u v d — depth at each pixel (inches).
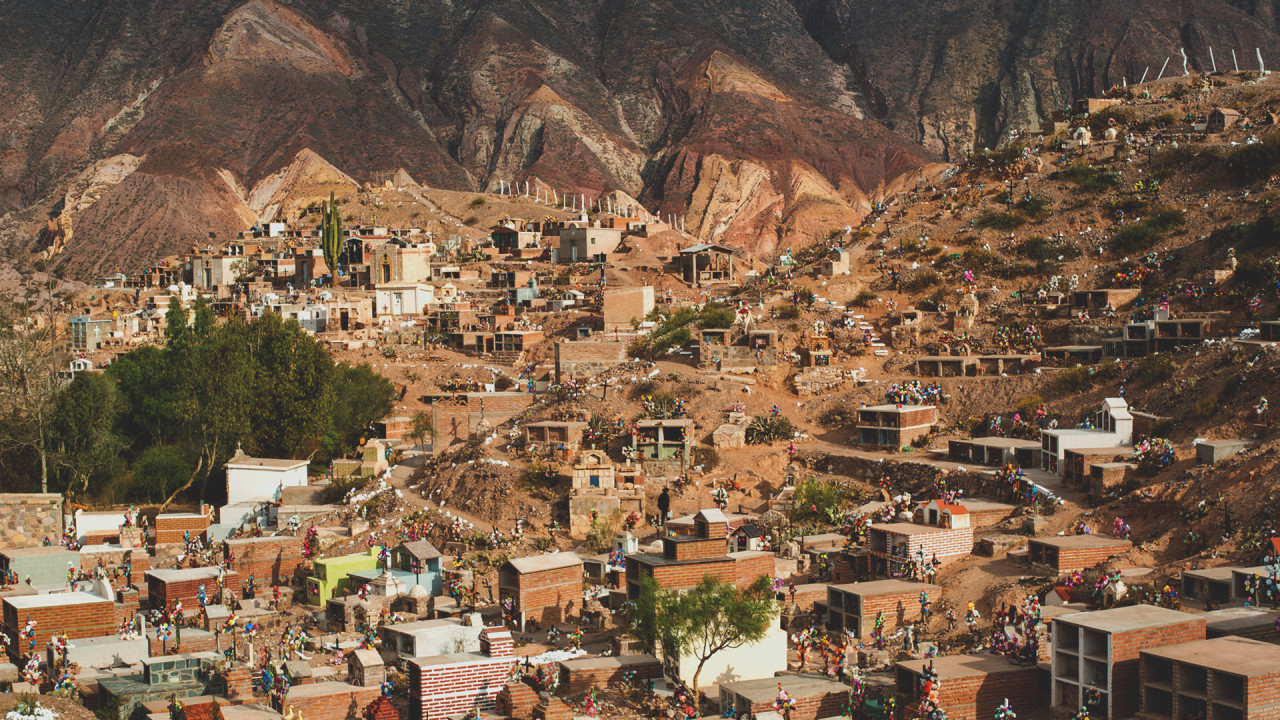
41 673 2810.0
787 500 3727.9
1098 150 6117.1
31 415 4889.3
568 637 2925.7
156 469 5054.1
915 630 2714.1
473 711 2488.9
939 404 4318.4
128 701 2573.8
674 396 4471.0
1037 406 4047.7
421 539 3607.3
